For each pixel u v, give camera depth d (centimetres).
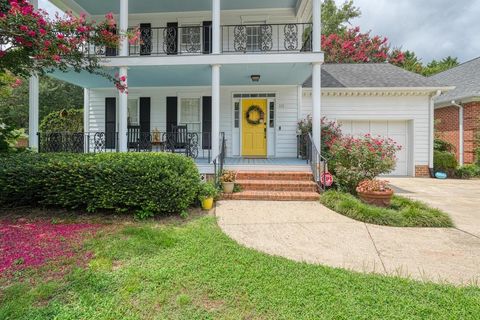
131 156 576
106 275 295
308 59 781
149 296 259
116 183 510
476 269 330
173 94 1111
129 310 240
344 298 257
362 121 1186
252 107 1102
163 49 1069
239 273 303
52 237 404
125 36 683
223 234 434
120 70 815
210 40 1073
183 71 879
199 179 609
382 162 677
